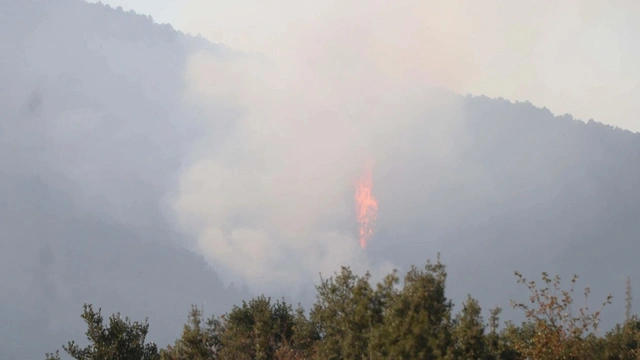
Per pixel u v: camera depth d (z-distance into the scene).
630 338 21.77
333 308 20.36
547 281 19.64
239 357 22.94
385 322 18.17
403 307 18.14
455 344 17.55
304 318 23.42
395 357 17.31
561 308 19.05
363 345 18.95
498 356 17.88
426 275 18.94
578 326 19.27
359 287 19.53
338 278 20.84
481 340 17.66
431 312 18.16
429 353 17.30
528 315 19.25
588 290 19.94
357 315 19.16
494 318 18.52
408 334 17.48
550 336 18.36
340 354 19.59
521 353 18.62
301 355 21.75
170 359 23.88
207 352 23.66
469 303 18.52
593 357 19.70
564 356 18.19
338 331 20.16
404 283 19.06
